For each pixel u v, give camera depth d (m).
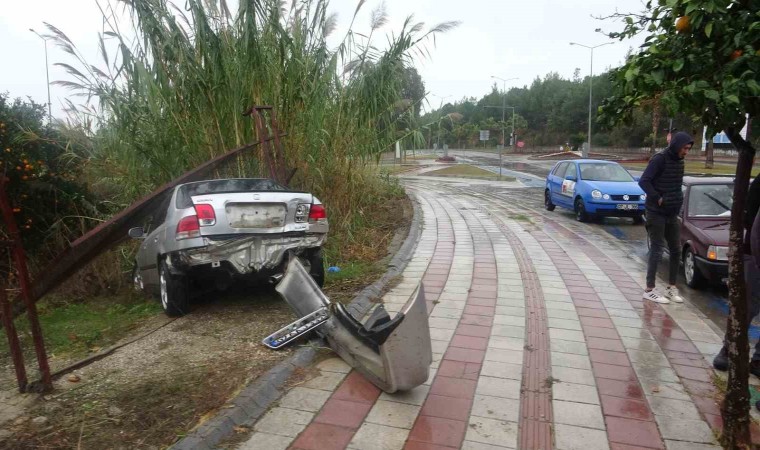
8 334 4.16
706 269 7.23
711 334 5.52
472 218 14.17
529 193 22.03
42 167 8.12
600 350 5.09
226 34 8.51
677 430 3.70
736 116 2.79
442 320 5.95
